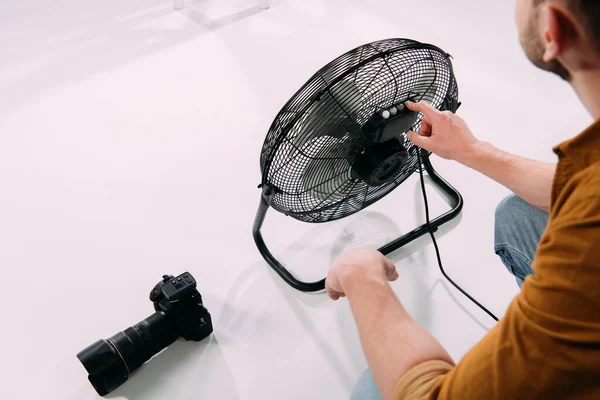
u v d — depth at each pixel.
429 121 1.06
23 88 2.01
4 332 1.31
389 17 2.33
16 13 2.39
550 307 0.49
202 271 1.45
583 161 0.50
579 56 0.53
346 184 1.17
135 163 1.74
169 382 1.22
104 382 1.16
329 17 2.35
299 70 2.09
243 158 1.76
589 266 0.47
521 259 1.07
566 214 0.50
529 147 1.73
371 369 0.69
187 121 1.89
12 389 1.22
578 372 0.48
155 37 2.26
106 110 1.93
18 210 1.59
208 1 2.47
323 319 1.34
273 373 1.24
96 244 1.51
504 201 1.14
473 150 1.05
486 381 0.52
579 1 0.47
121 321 1.34
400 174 1.33
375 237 1.52
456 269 1.43
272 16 2.37
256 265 1.46
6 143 1.80
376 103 0.97
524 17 0.58
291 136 0.94
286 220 1.58
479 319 1.32
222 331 1.32
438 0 2.41
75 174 1.71
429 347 0.66
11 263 1.46
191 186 1.67
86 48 2.20
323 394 1.20
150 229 1.55
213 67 2.11
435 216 1.56
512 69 2.03
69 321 1.34
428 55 1.00
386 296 0.75
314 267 1.45
